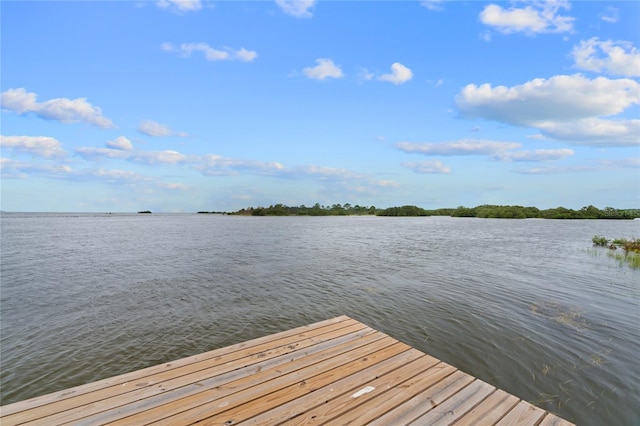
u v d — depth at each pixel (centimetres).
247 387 367
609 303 999
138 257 2077
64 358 679
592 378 561
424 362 435
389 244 2842
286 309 984
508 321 845
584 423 446
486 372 588
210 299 1096
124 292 1191
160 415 314
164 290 1217
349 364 427
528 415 325
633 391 520
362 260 1920
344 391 362
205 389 362
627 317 866
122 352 705
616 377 563
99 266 1742
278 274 1507
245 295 1143
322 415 319
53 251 2389
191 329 833
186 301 1074
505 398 353
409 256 2084
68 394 345
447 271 1554
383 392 362
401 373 405
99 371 628
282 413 321
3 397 546
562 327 798
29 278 1435
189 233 4316
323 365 423
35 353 700
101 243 2980
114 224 7275
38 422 300
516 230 4850
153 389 359
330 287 1248
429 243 2927
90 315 938
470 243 2908
